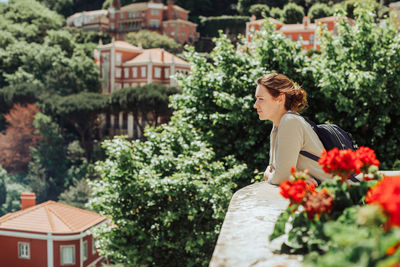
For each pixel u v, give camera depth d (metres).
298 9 90.31
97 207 9.05
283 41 8.91
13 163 52.59
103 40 88.19
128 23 99.50
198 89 9.49
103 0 120.88
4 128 56.75
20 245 18.48
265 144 8.67
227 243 1.39
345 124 8.65
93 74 63.75
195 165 9.07
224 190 8.31
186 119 9.70
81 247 18.66
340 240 0.84
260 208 1.82
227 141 9.25
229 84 9.09
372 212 0.77
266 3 100.25
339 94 7.97
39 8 92.44
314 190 1.42
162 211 8.91
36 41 80.31
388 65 8.45
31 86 56.25
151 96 45.78
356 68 8.52
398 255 0.67
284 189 1.28
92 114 50.72
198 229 8.90
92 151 54.16
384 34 8.82
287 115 2.11
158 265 8.86
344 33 8.99
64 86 60.16
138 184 8.34
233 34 96.81
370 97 8.23
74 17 110.38
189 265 8.48
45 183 47.19
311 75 8.73
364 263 0.74
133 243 8.83
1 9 87.06
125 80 69.44
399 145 8.74
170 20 93.75
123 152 8.41
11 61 64.56
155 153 9.62
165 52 70.75
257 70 8.77
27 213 19.61
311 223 1.25
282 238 1.42
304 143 2.09
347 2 75.62
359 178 2.28
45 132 50.09
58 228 18.48
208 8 106.12
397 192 0.74
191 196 8.94
